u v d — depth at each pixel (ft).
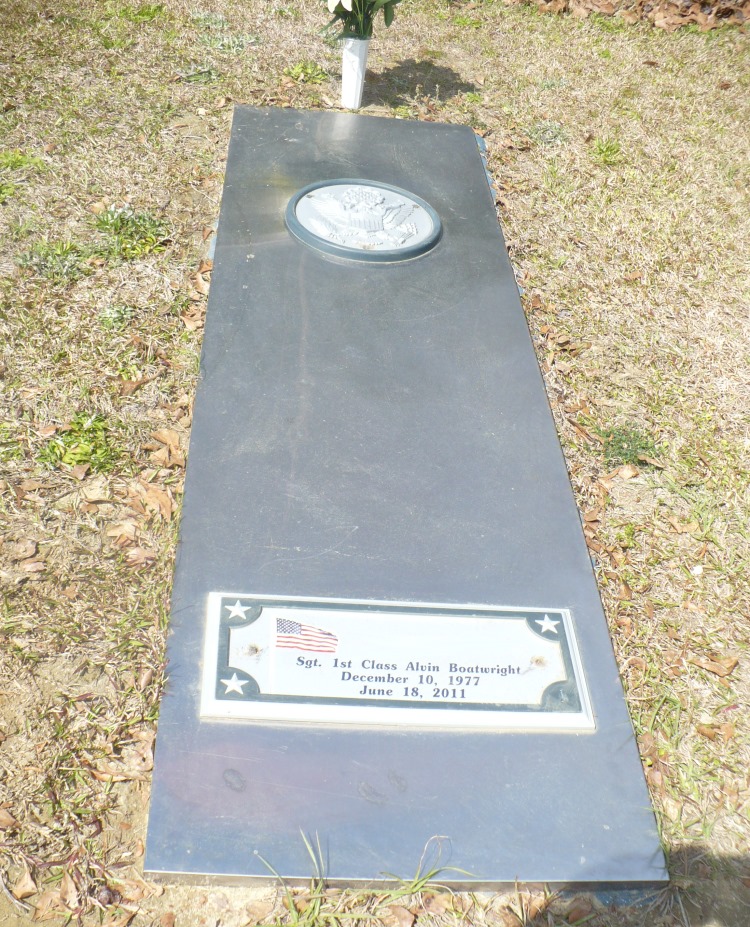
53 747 4.67
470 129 9.80
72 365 6.60
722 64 12.40
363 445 6.09
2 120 8.89
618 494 6.43
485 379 6.75
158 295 7.27
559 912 4.37
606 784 4.71
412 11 12.31
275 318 6.93
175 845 4.26
